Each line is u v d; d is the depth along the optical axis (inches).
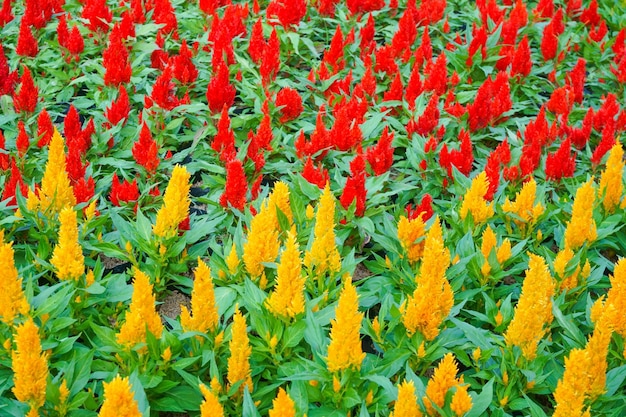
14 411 46.5
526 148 66.1
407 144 68.0
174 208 53.4
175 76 70.8
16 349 48.6
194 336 49.2
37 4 76.6
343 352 46.4
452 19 94.3
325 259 52.2
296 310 49.3
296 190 61.4
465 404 44.8
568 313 54.3
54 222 55.9
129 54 74.7
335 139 65.3
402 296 52.7
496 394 49.8
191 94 72.9
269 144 65.0
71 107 63.2
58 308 49.6
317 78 75.3
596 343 47.0
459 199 61.9
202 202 62.7
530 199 57.9
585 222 54.9
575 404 45.2
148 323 47.7
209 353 48.5
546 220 61.2
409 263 55.7
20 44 73.2
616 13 98.7
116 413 42.0
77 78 73.2
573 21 95.2
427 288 48.2
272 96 70.7
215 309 49.1
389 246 56.1
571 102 72.6
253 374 49.4
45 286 53.1
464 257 54.4
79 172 59.7
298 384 47.9
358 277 59.0
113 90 69.9
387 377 48.9
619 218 58.7
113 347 48.8
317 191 59.8
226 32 72.5
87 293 51.7
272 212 55.6
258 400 48.4
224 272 53.9
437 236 51.1
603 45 85.6
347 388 47.6
